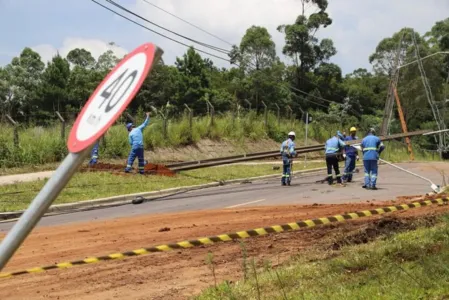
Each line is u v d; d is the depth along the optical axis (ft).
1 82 174.81
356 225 31.78
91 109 6.18
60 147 77.97
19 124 85.10
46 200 5.98
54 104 174.09
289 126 135.23
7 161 71.51
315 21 217.56
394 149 126.52
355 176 74.69
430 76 202.28
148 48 6.14
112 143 84.99
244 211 42.86
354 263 21.33
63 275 24.36
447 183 63.00
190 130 104.32
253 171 80.43
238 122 120.16
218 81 222.07
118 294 21.53
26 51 188.14
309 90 219.82
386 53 244.01
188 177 69.10
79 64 209.87
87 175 63.00
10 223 43.42
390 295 16.84
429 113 203.82
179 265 25.52
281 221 35.96
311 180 71.20
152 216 42.60
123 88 6.10
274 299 18.20
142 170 67.15
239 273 23.57
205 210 45.24
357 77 282.15
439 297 16.25
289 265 23.40
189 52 197.26
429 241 23.18
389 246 22.89
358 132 152.35
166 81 177.68
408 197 49.65
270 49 198.08
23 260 27.30
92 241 31.89
